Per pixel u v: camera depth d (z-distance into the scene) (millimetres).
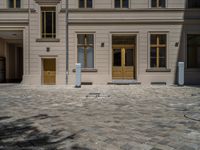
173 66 18328
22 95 12461
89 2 18641
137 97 11609
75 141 4984
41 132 5633
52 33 18750
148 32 18250
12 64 22891
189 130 5770
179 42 18281
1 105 9430
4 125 6285
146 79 18219
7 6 18641
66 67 18328
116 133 5527
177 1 18219
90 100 10703
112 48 18844
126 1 18625
